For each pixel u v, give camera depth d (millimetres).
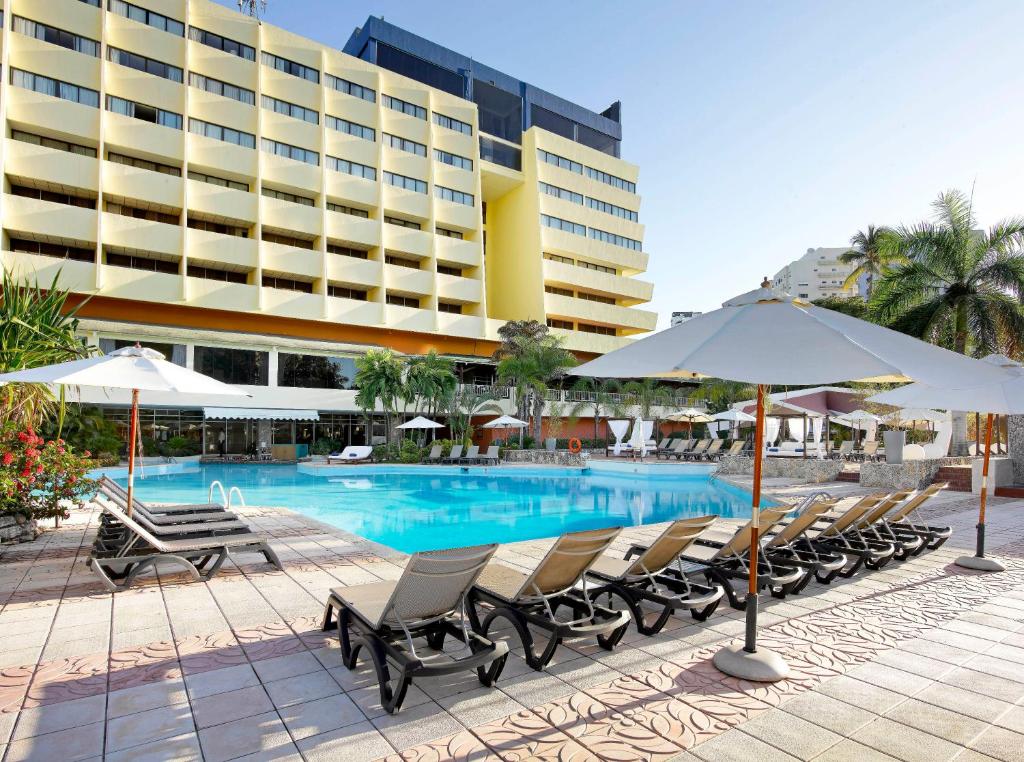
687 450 29922
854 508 7293
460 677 4137
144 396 27547
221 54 34031
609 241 53594
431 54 45969
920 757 3170
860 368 3293
